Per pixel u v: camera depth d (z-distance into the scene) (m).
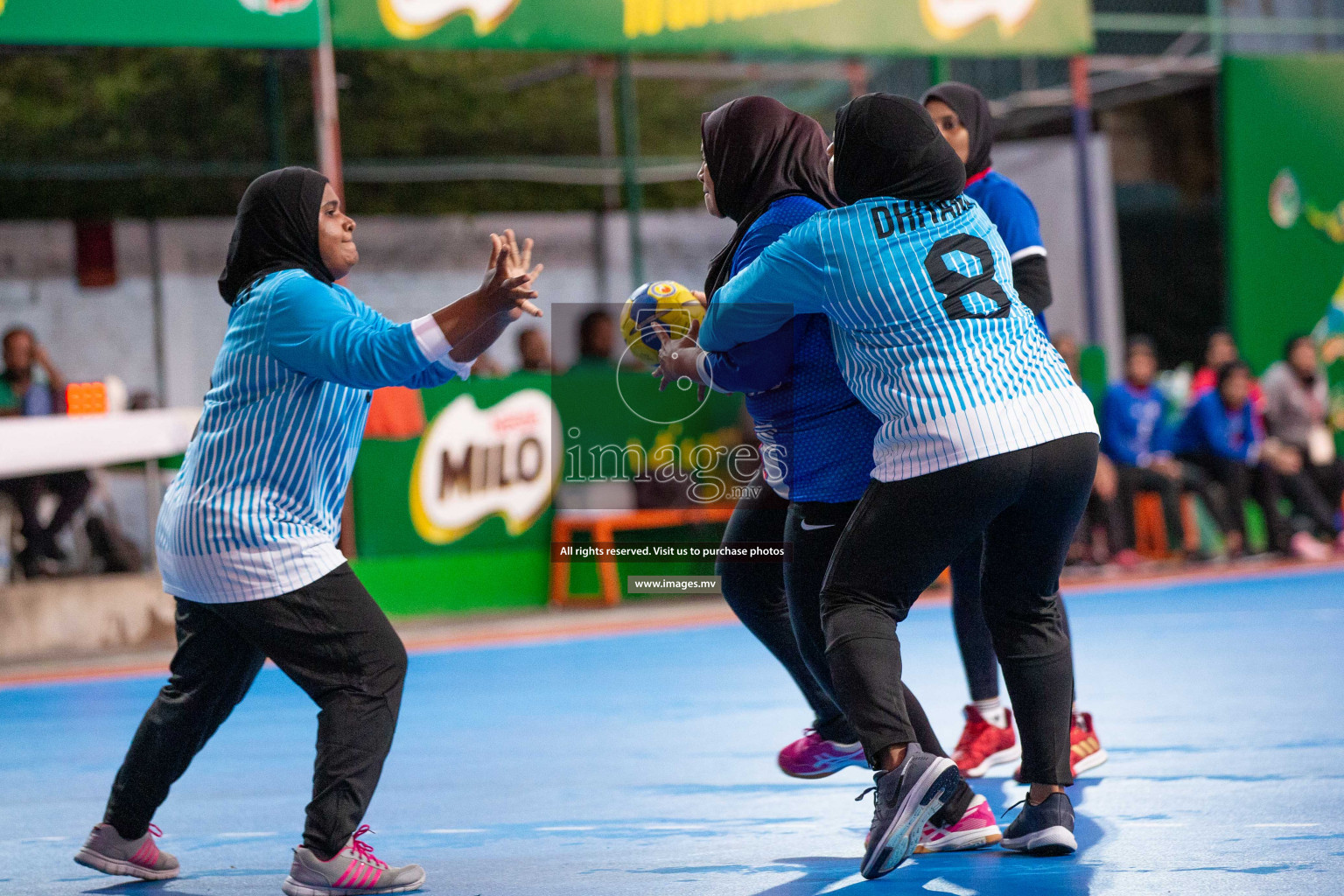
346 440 9.39
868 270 8.79
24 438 21.69
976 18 29.69
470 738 15.50
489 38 26.39
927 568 8.98
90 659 23.08
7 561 23.81
